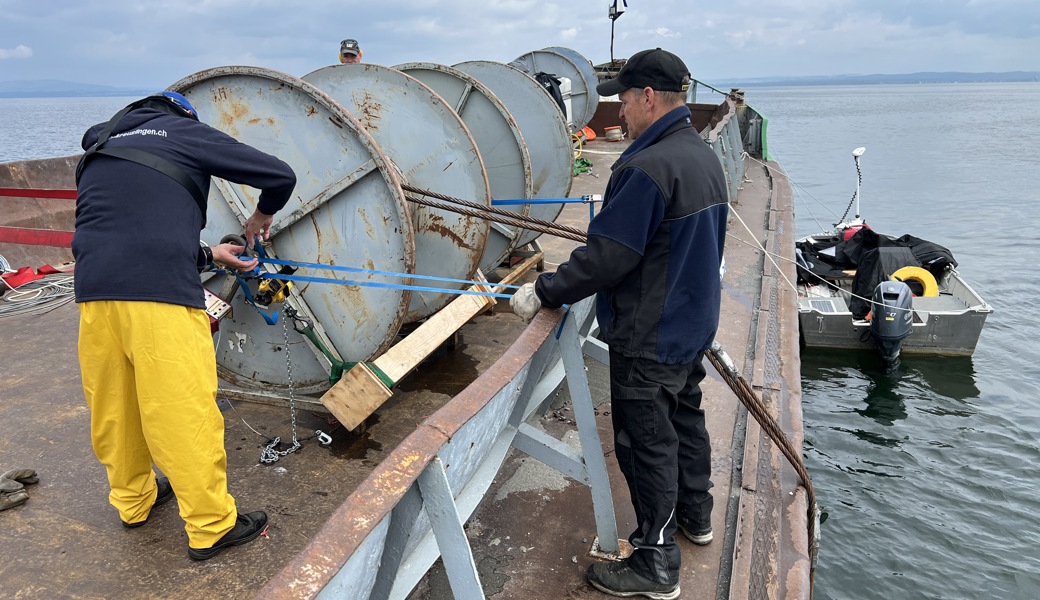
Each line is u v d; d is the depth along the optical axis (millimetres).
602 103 15852
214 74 3404
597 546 2842
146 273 2408
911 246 10492
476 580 1598
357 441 3633
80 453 3516
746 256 7480
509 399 2273
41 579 2639
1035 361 9859
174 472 2576
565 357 2564
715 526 3012
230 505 2795
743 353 4898
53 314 5535
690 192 2230
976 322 9172
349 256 3539
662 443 2428
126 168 2432
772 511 3160
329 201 3469
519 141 5344
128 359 2594
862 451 7523
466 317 4148
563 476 3412
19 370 4480
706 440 2793
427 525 1781
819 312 9367
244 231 3424
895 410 8352
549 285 2338
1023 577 5617
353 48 7238
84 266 2426
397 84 4184
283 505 3092
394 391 4207
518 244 6090
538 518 3080
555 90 8109
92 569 2693
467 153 4195
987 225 21875
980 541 6059
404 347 3688
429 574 2740
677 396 2447
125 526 2957
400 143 4305
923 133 69062
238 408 3953
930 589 5523
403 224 3344
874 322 8953
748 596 2555
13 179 6984
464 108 5449
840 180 33688
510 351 2178
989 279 15180
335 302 3635
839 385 8953
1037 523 6289
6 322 5348
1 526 2947
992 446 7602
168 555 2779
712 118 13750
